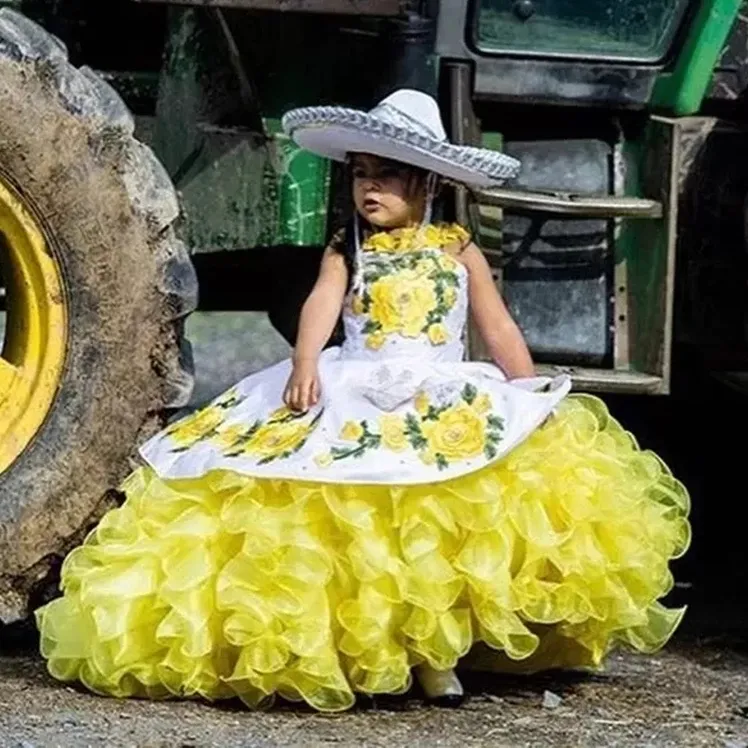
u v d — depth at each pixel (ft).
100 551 26.12
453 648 25.63
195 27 31.91
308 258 33.65
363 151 26.81
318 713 26.08
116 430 28.55
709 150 31.17
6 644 29.63
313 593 25.45
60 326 28.53
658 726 26.35
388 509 25.48
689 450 37.55
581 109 31.01
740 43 31.58
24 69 28.12
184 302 28.68
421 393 26.02
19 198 28.19
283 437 25.99
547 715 26.58
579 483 26.32
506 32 30.42
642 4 30.60
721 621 32.78
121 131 28.53
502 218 30.30
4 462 28.37
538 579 26.07
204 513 25.93
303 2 29.40
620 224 30.55
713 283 31.24
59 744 24.44
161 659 26.04
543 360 30.63
